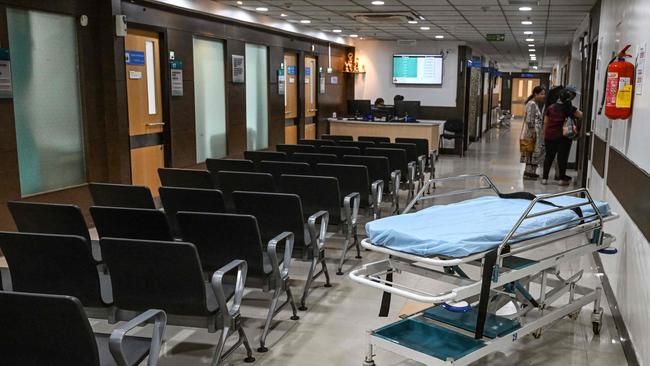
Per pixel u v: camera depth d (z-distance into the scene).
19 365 1.99
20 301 1.85
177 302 2.69
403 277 4.65
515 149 14.92
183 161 8.22
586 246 3.34
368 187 5.22
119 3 6.58
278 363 3.16
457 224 2.88
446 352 2.63
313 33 12.30
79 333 1.89
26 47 5.58
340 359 3.23
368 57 14.84
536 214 2.76
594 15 7.85
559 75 21.88
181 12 7.96
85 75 6.36
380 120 12.09
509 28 11.20
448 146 13.80
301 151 7.20
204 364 3.14
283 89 11.54
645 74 3.45
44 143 5.88
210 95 9.04
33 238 2.61
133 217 3.29
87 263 2.66
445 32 12.13
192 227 3.17
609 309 4.05
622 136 4.16
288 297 3.71
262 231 3.95
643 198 3.21
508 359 3.26
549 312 3.31
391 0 7.90
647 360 2.88
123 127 6.78
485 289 2.62
